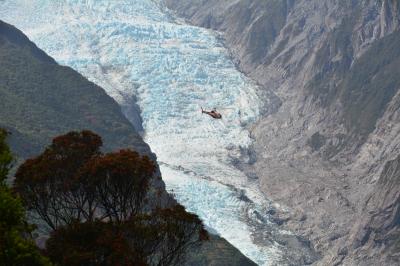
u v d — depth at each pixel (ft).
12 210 557.33
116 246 638.12
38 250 601.21
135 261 638.12
